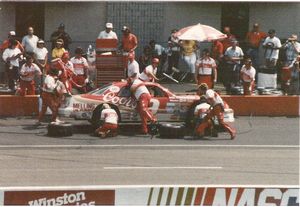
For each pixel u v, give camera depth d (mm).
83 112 50281
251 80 59219
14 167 39938
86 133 51094
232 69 60750
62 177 37250
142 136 50156
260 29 71125
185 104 51312
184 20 70562
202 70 57250
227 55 60938
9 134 50438
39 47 58562
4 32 69562
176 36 60000
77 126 53688
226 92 61000
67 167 40031
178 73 65625
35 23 70000
